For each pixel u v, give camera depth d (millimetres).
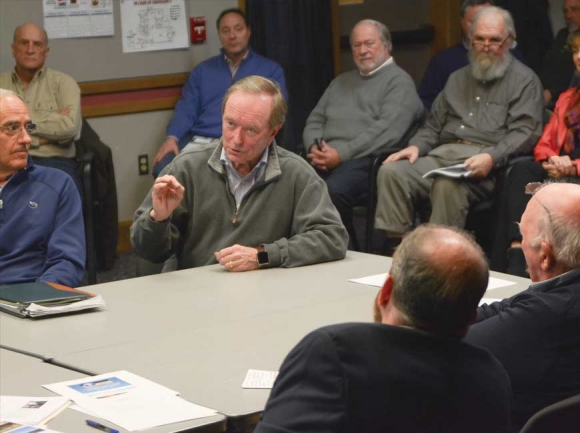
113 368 2305
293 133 6996
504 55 5363
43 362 2363
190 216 3467
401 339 1658
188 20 6477
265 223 3439
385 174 5391
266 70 6297
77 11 6043
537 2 6801
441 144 5609
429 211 5520
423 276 1653
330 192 5566
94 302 2811
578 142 5074
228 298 2920
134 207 6500
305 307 2809
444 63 6242
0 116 3430
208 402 2076
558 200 2361
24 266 3510
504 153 5176
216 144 3486
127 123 6375
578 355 2268
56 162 5465
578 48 5016
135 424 1944
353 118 5883
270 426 1628
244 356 2381
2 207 3504
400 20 7527
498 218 5043
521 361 2271
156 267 3492
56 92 5648
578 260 2314
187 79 6461
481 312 2535
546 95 5891
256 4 6801
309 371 1637
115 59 6234
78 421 1977
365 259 3436
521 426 2311
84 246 3584
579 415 1823
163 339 2525
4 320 2734
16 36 5578
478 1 6066
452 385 1656
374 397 1613
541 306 2270
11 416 1996
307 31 6984
